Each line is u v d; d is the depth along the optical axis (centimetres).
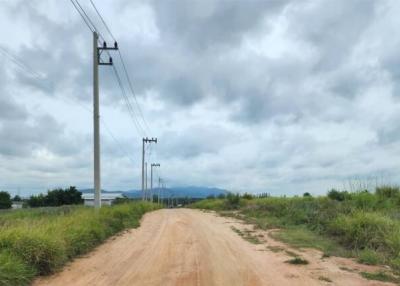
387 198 2252
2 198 7131
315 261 1196
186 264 1173
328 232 1712
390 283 948
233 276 1017
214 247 1480
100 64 2564
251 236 1780
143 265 1177
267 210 2948
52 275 1069
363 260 1188
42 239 1098
